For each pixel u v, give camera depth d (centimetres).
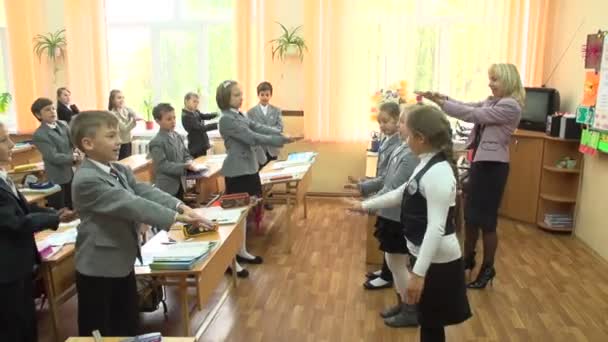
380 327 297
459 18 546
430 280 197
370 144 541
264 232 480
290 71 593
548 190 492
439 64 557
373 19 555
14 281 212
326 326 299
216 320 306
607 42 392
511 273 382
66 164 432
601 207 418
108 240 199
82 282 201
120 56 640
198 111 576
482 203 338
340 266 394
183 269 219
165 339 164
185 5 621
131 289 213
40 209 237
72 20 601
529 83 539
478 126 341
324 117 585
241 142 367
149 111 642
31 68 623
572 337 287
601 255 415
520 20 528
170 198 220
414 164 260
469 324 301
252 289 351
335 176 613
